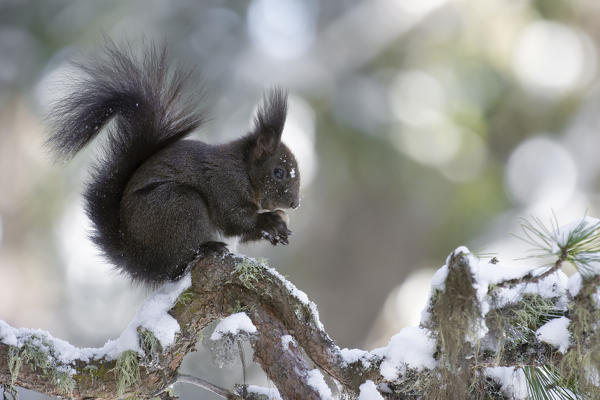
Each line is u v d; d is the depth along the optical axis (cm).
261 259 510
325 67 1566
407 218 1584
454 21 1571
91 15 1534
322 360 479
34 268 1608
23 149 1603
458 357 422
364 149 1499
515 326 442
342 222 1605
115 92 651
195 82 797
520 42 1556
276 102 739
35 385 471
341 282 1653
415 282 1641
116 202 637
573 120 1620
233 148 695
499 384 468
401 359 447
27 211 1605
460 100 1552
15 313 1587
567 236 405
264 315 491
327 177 1528
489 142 1611
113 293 1573
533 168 1602
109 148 653
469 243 1531
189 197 625
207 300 506
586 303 400
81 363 477
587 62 1599
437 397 434
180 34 1534
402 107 1530
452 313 409
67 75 666
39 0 1548
